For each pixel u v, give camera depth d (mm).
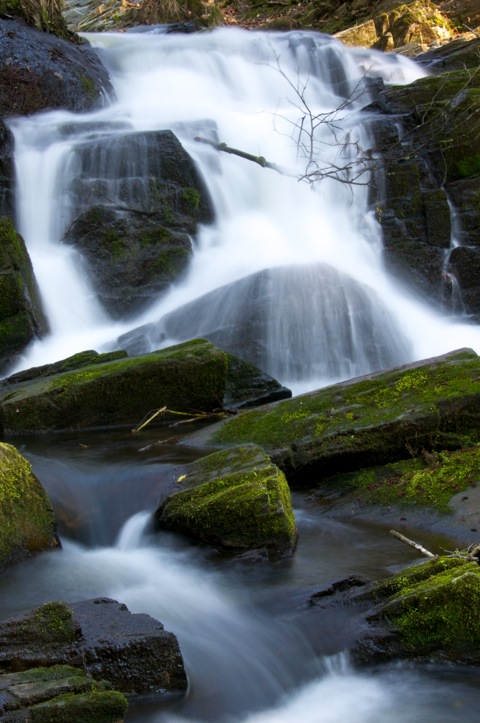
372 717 4480
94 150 12898
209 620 5250
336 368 10680
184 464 7047
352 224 13852
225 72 18641
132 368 8805
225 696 4613
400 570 5664
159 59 18375
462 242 13727
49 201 12719
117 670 4508
